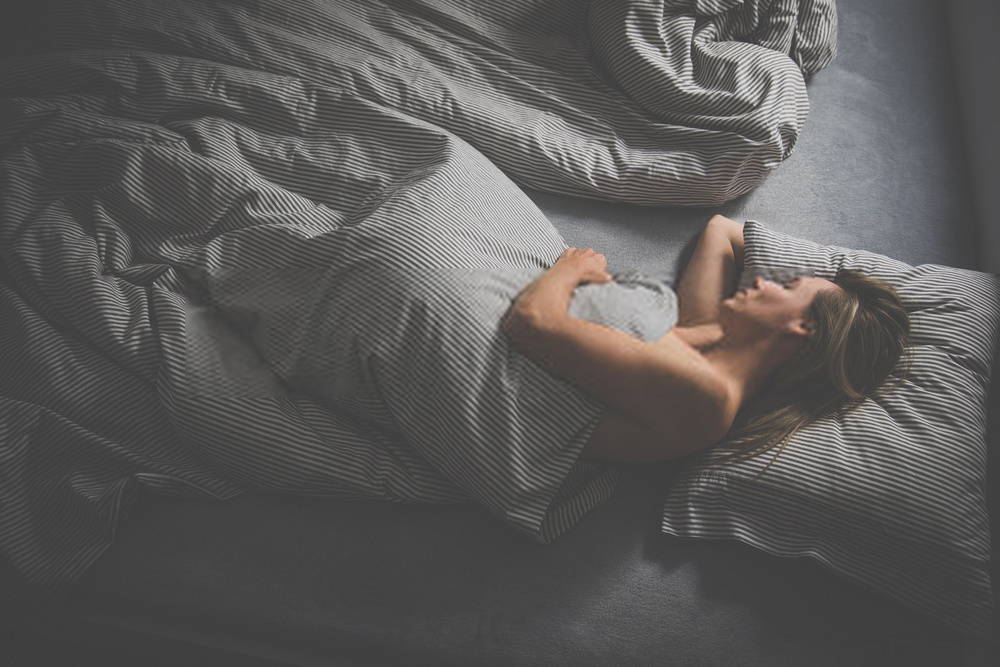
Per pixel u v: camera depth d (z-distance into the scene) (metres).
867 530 1.19
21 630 1.23
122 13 1.68
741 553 1.25
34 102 1.53
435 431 1.20
